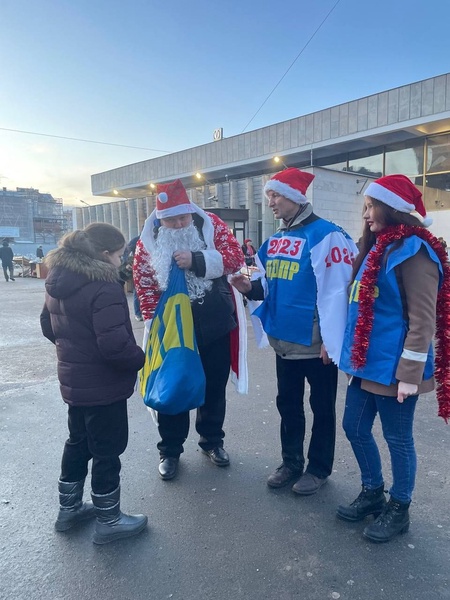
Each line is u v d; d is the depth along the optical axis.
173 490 2.92
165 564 2.24
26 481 3.03
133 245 6.77
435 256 2.13
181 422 3.10
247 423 3.95
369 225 2.40
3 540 2.44
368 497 2.55
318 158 23.77
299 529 2.50
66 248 2.29
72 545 2.40
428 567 2.19
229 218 16.31
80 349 2.29
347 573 2.16
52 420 4.04
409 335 2.12
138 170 32.94
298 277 2.75
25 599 2.03
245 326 3.33
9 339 7.54
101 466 2.37
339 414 4.15
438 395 2.25
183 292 2.83
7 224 65.94
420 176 19.86
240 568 2.21
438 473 3.04
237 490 2.91
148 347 2.88
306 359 2.79
